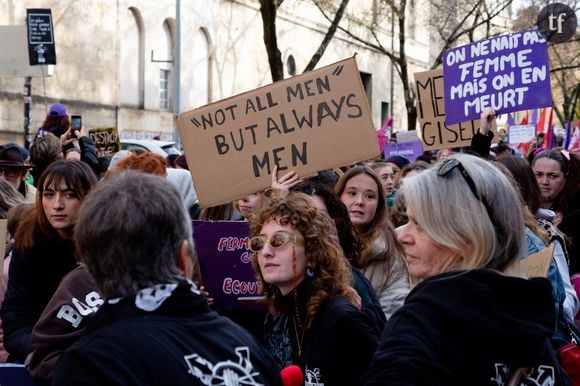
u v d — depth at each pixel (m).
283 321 3.72
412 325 2.48
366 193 5.20
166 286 2.35
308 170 4.72
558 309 4.13
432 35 42.06
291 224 3.60
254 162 4.76
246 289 4.45
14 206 5.32
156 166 5.00
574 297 4.97
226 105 4.82
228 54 29.19
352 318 3.43
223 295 4.46
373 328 3.47
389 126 15.10
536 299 2.57
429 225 2.61
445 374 2.40
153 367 2.23
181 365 2.27
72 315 3.56
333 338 3.43
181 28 26.89
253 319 4.46
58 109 9.91
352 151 4.68
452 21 32.59
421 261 2.68
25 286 4.37
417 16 40.56
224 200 4.79
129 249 2.32
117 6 24.47
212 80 28.41
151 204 2.36
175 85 25.20
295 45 32.34
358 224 5.20
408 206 2.68
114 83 24.44
